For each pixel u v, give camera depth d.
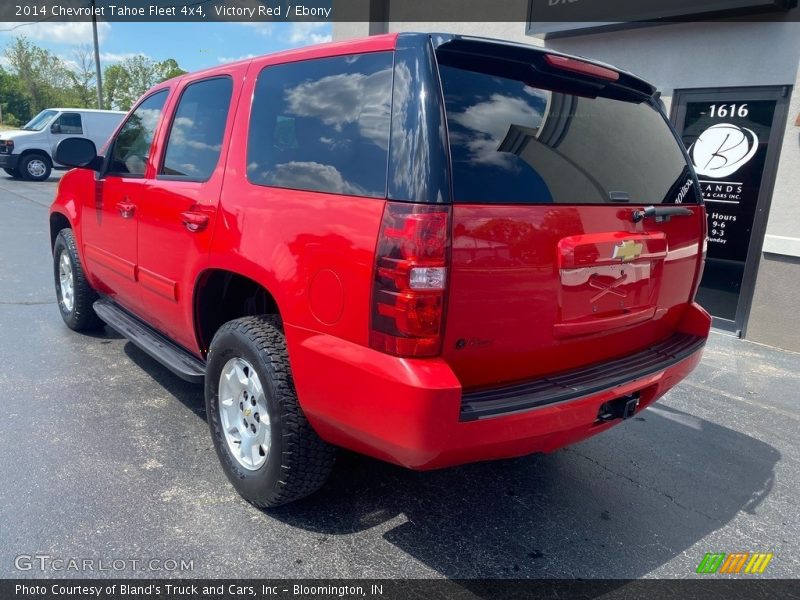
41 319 5.72
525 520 3.04
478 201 2.23
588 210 2.57
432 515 3.03
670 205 3.07
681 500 3.32
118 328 4.18
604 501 3.26
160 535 2.74
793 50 5.89
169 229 3.40
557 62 2.59
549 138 2.57
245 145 2.99
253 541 2.74
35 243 9.39
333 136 2.55
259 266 2.71
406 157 2.21
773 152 6.08
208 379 3.12
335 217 2.39
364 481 3.29
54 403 3.99
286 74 2.90
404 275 2.14
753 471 3.69
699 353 3.23
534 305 2.43
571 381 2.62
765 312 6.19
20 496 2.97
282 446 2.70
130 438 3.58
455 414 2.17
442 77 2.31
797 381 5.23
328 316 2.40
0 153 19.11
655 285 2.99
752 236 6.27
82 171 4.73
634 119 3.05
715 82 6.46
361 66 2.54
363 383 2.27
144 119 4.08
